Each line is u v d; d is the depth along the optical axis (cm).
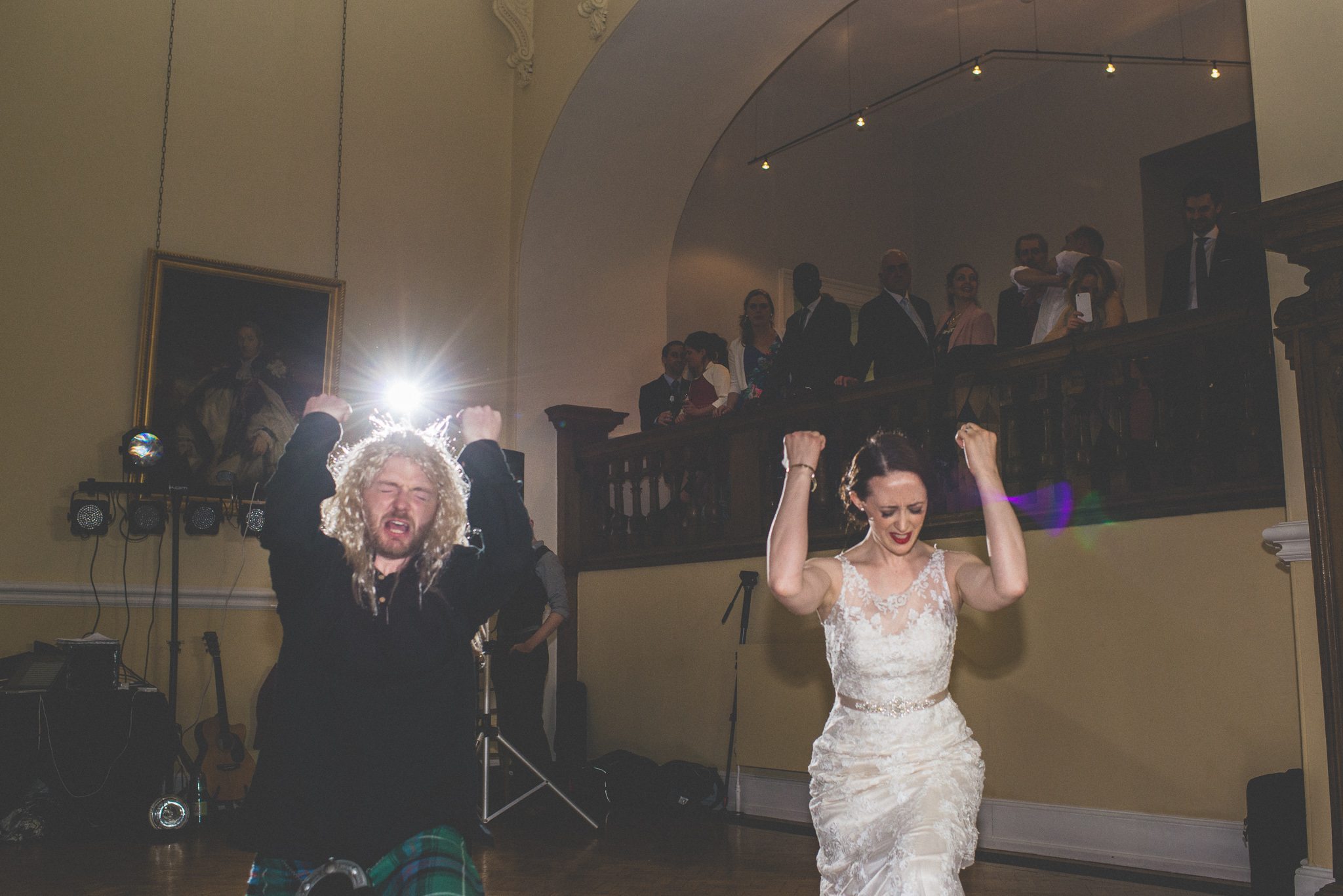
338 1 893
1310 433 399
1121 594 538
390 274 888
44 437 739
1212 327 506
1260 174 447
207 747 716
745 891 497
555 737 841
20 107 755
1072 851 541
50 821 635
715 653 748
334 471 219
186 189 810
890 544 263
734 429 744
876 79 1132
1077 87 1086
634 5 827
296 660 205
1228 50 970
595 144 924
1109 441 545
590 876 528
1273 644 483
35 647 710
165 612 763
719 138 960
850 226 1182
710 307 1070
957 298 688
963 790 246
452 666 211
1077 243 657
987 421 598
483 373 920
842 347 737
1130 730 528
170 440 770
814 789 264
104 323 768
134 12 804
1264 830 453
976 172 1166
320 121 873
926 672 256
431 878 192
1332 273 397
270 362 818
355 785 201
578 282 953
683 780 716
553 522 902
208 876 532
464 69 945
